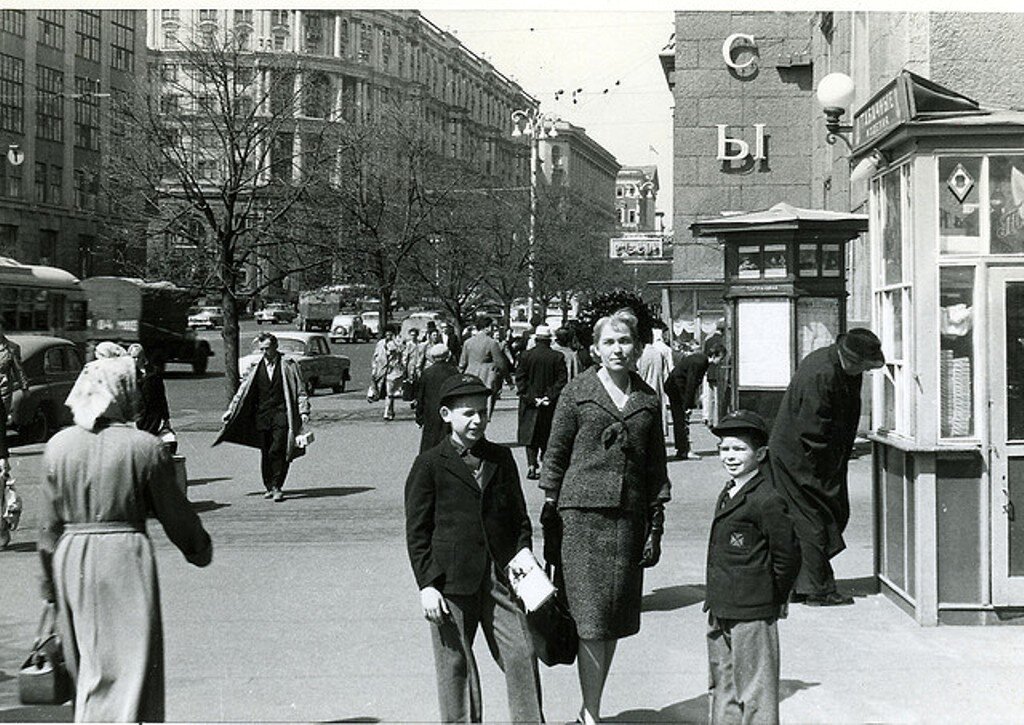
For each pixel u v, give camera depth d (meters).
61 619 4.47
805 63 25.64
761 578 4.63
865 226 14.27
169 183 23.28
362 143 27.31
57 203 49.09
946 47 9.17
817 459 7.32
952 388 6.91
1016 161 6.87
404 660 6.21
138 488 4.51
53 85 48.62
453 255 33.41
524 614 4.87
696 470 14.37
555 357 13.59
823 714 5.29
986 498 6.85
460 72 67.50
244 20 25.16
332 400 29.77
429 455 4.84
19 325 25.94
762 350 14.54
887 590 7.63
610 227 62.44
